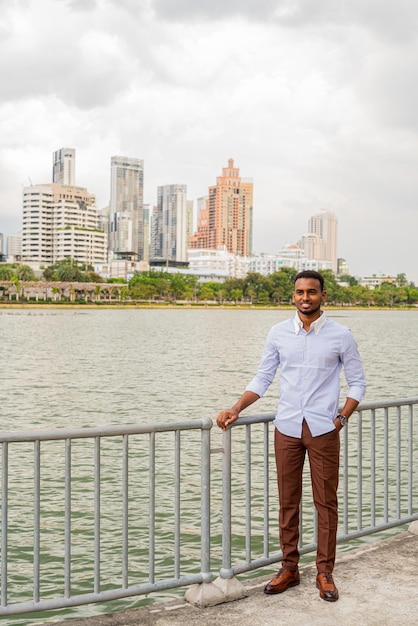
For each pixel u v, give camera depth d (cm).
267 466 512
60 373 3394
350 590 483
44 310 15638
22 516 1073
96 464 443
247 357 4441
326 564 472
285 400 475
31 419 2052
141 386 2883
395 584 493
